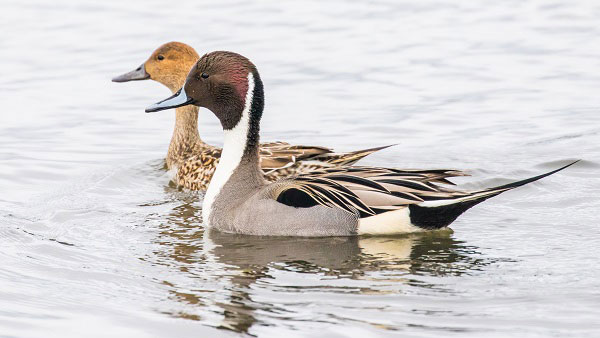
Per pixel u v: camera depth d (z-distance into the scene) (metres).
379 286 11.02
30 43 23.38
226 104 13.83
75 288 11.12
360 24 24.61
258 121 13.78
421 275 11.36
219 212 13.49
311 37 23.58
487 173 15.88
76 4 26.25
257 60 21.97
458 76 21.22
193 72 14.08
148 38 23.45
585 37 23.52
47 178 16.00
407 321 10.02
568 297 10.55
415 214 12.71
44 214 14.10
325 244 12.61
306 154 15.51
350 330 9.83
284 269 11.67
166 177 16.56
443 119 18.86
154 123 19.16
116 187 15.77
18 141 17.83
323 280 11.26
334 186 12.94
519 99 19.84
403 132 18.23
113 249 12.55
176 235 13.20
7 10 25.75
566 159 16.30
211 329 9.96
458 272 11.43
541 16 25.16
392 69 21.62
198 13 25.45
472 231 13.02
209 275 11.52
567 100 19.73
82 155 17.27
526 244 12.45
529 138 17.67
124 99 20.36
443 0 26.59
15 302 10.66
